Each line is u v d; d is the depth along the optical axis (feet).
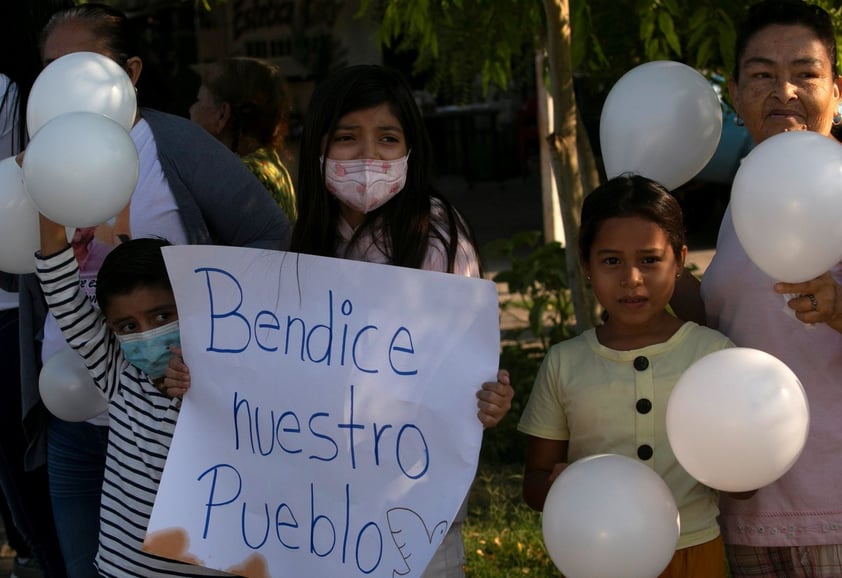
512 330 25.57
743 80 8.89
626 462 7.68
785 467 7.38
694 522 8.69
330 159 8.80
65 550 10.94
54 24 10.75
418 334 8.54
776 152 7.32
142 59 11.25
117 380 9.53
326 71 43.50
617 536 7.32
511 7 17.83
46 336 11.02
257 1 42.55
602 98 23.77
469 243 9.01
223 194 10.64
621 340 8.92
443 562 8.86
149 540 8.67
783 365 7.48
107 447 9.96
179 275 8.82
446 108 58.34
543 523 7.71
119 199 8.69
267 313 8.80
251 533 8.75
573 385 8.94
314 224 9.04
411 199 8.90
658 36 15.53
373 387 8.62
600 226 8.60
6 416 12.59
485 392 8.38
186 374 8.89
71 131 8.45
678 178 9.98
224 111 15.66
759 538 8.84
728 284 8.98
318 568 8.66
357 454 8.65
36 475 12.85
